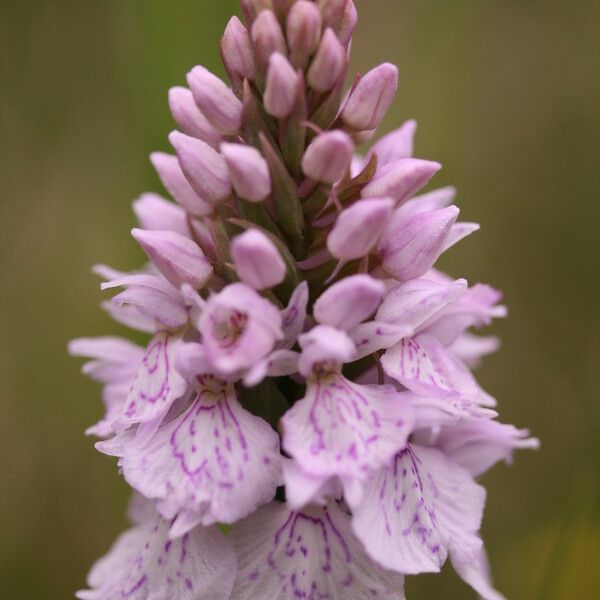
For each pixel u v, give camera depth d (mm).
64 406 242
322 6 183
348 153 178
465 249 260
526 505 250
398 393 178
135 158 226
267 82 179
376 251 183
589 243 260
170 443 179
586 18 260
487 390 263
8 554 238
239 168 178
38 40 244
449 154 249
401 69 249
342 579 179
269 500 177
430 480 182
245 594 179
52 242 245
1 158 245
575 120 262
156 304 183
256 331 175
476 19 252
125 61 231
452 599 231
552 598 209
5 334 243
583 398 259
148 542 185
